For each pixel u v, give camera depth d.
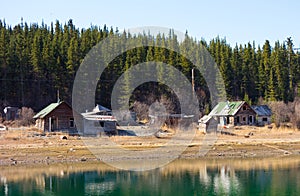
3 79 96.00
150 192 39.78
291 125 83.12
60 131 69.00
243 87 111.56
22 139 62.53
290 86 111.44
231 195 38.50
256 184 42.28
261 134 73.94
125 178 45.25
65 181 43.66
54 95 98.81
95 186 41.94
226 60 107.50
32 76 99.25
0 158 53.12
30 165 51.03
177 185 42.19
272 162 54.22
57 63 99.25
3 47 97.62
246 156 58.50
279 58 111.50
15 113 87.19
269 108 92.69
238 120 87.88
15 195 38.28
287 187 41.00
